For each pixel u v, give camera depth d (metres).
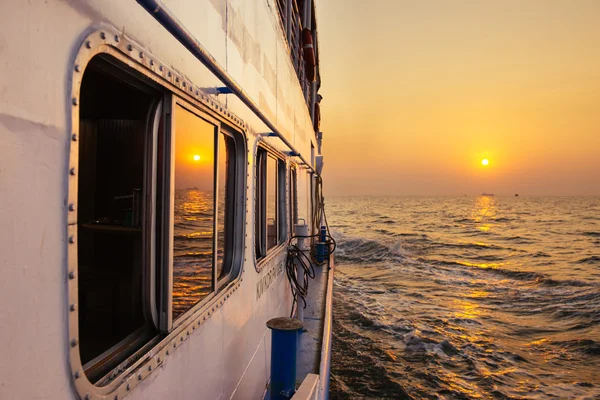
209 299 2.43
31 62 1.01
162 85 1.75
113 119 3.55
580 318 12.45
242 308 3.22
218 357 2.60
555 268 22.50
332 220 67.12
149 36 1.62
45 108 1.06
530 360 9.52
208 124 2.44
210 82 2.37
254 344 3.67
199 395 2.26
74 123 1.17
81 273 3.00
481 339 10.74
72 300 1.18
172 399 1.90
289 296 6.32
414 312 13.15
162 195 1.86
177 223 1.98
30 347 1.02
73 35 1.16
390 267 22.16
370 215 80.88
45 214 1.07
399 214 83.62
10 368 0.96
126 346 1.66
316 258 9.99
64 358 1.15
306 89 9.72
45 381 1.07
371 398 7.72
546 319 12.61
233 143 3.23
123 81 1.63
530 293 16.16
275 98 4.74
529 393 7.93
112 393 1.40
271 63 4.45
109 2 1.33
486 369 8.90
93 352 2.36
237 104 2.99
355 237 34.12
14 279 0.97
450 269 21.80
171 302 1.90
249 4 3.33
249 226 3.46
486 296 15.69
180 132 2.01
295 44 7.37
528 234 42.84
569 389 8.09
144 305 1.84
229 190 3.21
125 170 3.55
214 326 2.52
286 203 6.00
